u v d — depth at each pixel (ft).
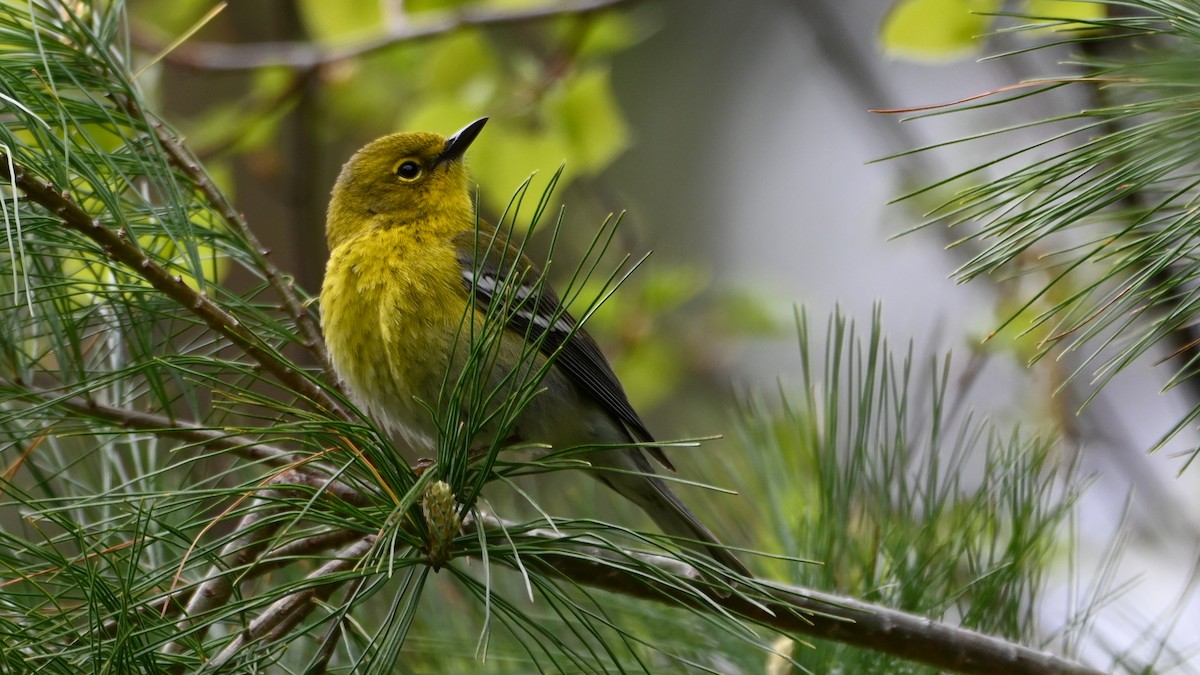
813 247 72.08
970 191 17.61
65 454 26.48
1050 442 25.05
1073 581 31.78
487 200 52.39
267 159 51.70
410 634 26.81
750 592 22.77
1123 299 17.35
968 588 24.67
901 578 24.59
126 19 25.93
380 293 30.30
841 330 24.94
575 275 18.12
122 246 20.40
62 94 25.21
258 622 20.15
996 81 50.21
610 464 32.65
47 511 18.28
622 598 26.37
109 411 24.31
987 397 47.29
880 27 37.22
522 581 28.30
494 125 46.96
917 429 27.53
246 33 62.64
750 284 57.36
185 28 50.19
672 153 74.43
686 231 72.64
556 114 46.88
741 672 25.21
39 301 22.57
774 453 26.91
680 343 57.62
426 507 17.40
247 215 55.93
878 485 25.09
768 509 26.89
